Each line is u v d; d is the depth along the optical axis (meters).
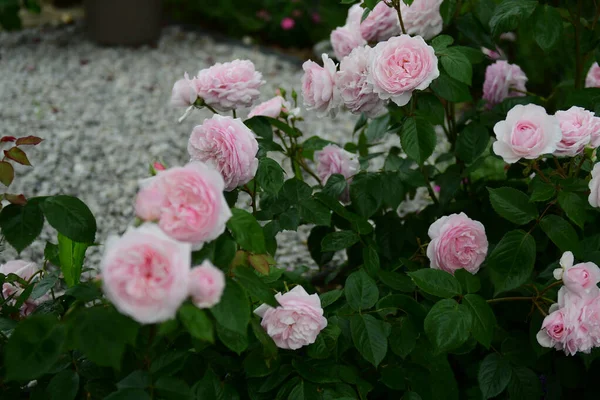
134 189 2.54
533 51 2.75
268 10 4.17
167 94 3.35
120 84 3.42
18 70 3.54
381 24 1.68
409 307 1.44
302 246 2.25
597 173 1.38
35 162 2.68
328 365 1.39
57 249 1.57
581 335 1.37
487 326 1.38
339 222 1.75
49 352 1.17
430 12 1.66
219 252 1.23
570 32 1.88
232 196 1.51
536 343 1.44
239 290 1.21
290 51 4.12
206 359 1.39
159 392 1.25
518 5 1.64
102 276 1.12
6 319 1.41
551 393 1.52
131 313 1.11
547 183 1.44
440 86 1.57
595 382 1.55
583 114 1.42
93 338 1.15
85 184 2.56
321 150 1.75
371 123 1.86
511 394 1.45
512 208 1.43
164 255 1.11
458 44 1.80
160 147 2.85
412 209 2.38
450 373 1.43
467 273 1.42
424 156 1.54
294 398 1.36
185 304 1.15
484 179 1.90
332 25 4.02
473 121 1.77
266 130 1.61
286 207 1.59
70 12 4.54
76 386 1.32
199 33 4.14
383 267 1.75
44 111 3.11
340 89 1.55
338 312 1.45
